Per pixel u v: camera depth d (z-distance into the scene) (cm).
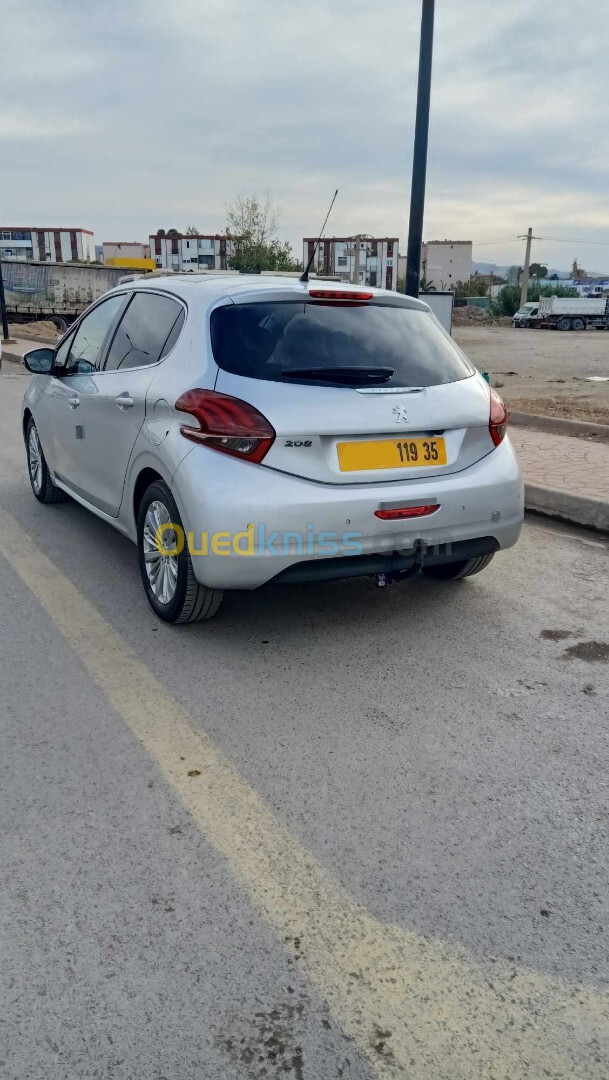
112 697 342
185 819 265
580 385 1633
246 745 308
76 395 509
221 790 280
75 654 382
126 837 255
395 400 369
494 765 298
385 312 406
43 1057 183
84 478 515
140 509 419
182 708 334
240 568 347
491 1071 182
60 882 236
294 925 221
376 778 289
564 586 480
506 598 459
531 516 638
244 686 353
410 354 393
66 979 203
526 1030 192
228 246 4625
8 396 1398
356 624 421
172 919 222
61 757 298
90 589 464
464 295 9431
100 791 279
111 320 497
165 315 426
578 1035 190
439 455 381
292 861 246
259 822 264
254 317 372
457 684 358
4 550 533
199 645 393
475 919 225
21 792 278
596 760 302
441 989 202
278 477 346
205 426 348
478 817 268
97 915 223
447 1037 190
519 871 244
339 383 362
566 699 346
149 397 396
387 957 211
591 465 738
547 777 291
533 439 884
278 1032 190
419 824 264
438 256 13075
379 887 236
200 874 240
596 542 571
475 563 455
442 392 386
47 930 218
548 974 207
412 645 396
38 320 4022
